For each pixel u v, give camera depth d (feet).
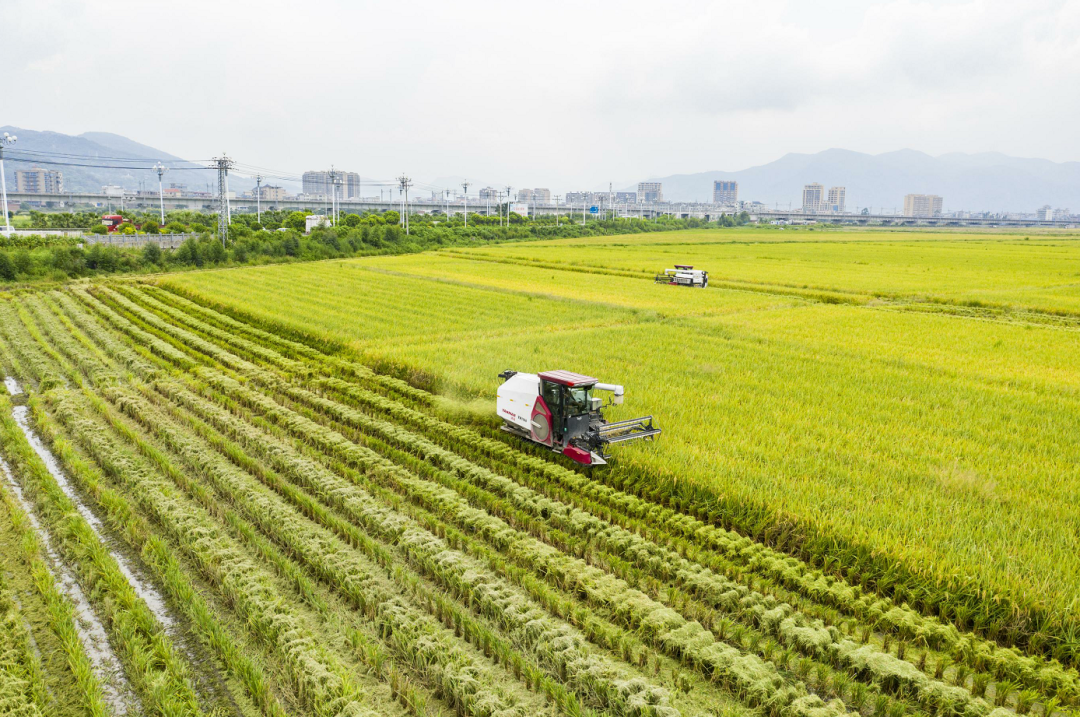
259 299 172.45
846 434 70.18
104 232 383.24
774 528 50.26
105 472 63.16
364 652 37.47
